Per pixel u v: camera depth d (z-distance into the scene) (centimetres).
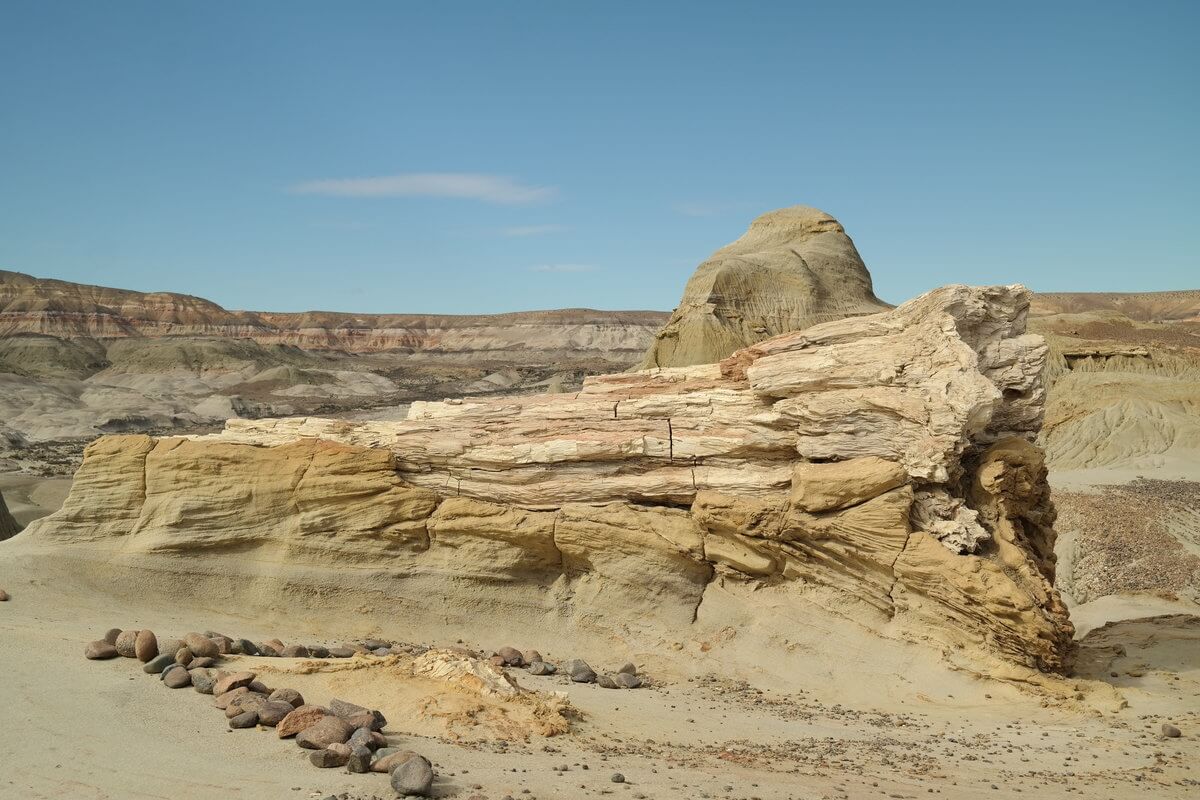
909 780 1421
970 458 2361
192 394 17638
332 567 2617
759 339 8269
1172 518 4659
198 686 1590
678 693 2062
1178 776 1483
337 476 2669
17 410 13400
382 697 1619
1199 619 3011
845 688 2116
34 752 1296
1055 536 2466
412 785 1170
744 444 2458
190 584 2588
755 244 10119
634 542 2478
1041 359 2348
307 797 1164
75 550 2636
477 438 2712
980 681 2047
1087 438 6994
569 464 2612
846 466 2258
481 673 1756
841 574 2291
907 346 2288
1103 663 2328
